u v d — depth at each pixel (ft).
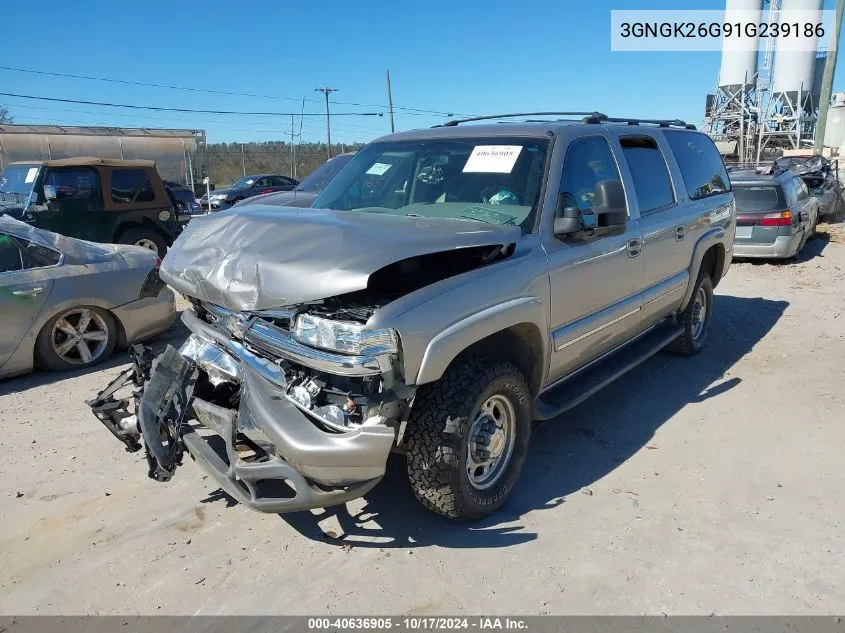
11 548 11.41
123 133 97.25
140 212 41.96
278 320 10.68
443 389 10.70
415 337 9.83
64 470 14.07
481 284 11.03
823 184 55.67
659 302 17.52
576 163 14.15
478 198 13.46
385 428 9.75
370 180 15.03
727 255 21.59
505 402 11.94
